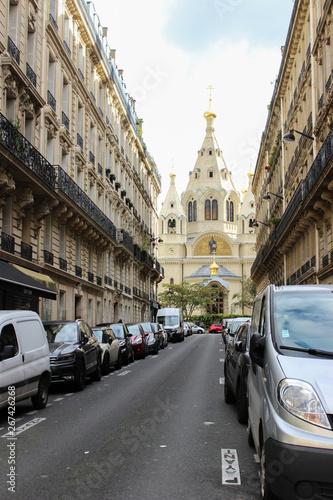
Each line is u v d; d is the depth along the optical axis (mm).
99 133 34938
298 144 32406
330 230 23969
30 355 10852
